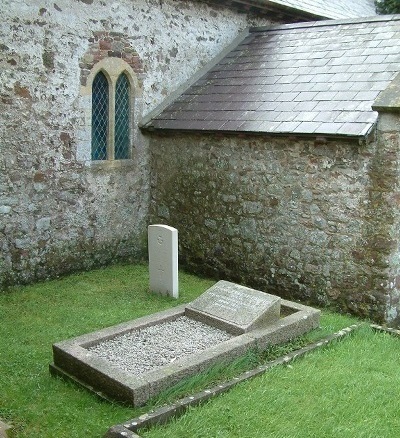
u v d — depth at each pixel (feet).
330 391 16.79
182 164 30.89
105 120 30.66
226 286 21.75
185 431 14.46
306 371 17.90
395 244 23.56
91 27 28.48
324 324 22.40
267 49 33.60
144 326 20.15
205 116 29.68
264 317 19.81
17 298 25.43
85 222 29.91
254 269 28.25
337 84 26.86
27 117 26.58
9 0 25.17
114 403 15.87
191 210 30.86
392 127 22.50
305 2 40.52
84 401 16.17
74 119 28.50
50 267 28.55
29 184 27.14
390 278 23.68
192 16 33.42
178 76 33.19
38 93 26.81
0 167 25.93
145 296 26.03
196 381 16.67
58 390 16.87
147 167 32.63
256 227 27.91
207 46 34.60
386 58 27.17
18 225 26.99
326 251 25.31
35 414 15.53
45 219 28.04
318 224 25.45
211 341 19.24
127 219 32.09
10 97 25.84
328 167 24.73
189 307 21.33
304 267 26.18
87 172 29.58
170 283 25.71
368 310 24.20
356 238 24.25
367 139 22.94
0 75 25.34
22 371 18.10
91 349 18.47
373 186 23.41
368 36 29.86
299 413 15.49
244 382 16.99
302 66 29.99
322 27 33.24
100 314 23.32
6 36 25.29
